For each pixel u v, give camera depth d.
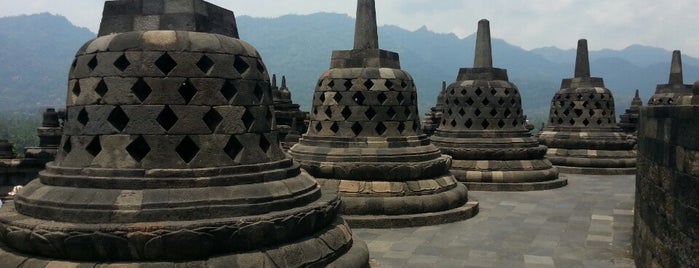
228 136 7.26
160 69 7.07
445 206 13.70
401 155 13.70
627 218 14.02
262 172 7.41
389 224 12.97
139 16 7.54
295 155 14.86
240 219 6.73
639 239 9.35
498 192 18.25
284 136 25.92
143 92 7.10
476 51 20.31
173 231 6.32
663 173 7.41
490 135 19.33
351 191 13.37
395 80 14.36
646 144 8.79
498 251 10.94
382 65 14.62
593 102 24.12
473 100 19.61
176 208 6.57
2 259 6.68
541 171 19.06
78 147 7.12
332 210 7.99
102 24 7.68
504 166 18.80
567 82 25.27
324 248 7.49
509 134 19.38
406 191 13.42
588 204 16.06
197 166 6.99
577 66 25.14
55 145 21.34
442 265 10.02
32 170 20.69
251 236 6.75
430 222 13.24
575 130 24.25
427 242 11.66
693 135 6.10
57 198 6.73
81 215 6.48
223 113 7.25
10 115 189.00
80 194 6.69
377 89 14.17
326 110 14.67
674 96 29.05
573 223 13.46
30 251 6.62
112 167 6.83
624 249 10.96
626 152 23.53
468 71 20.14
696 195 6.00
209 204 6.74
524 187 18.52
